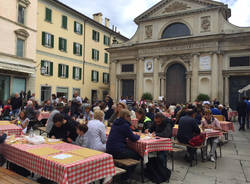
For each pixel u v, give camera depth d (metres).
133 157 5.28
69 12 30.58
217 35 23.88
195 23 26.00
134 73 30.30
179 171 6.25
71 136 6.17
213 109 12.41
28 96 20.83
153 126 7.26
